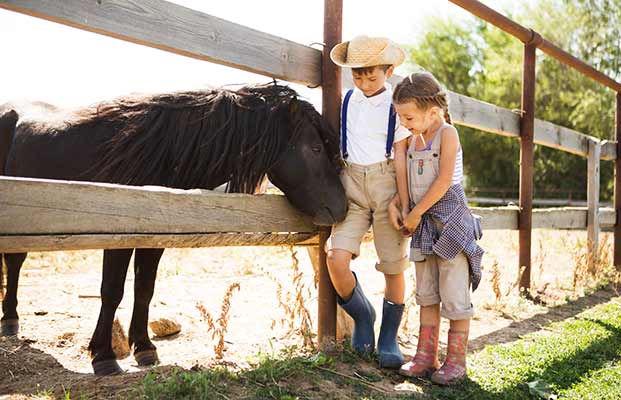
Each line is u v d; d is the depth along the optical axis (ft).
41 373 9.63
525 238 16.71
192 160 9.11
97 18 7.26
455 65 88.38
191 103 9.24
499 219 15.87
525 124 16.88
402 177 8.95
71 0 7.04
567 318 13.85
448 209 8.71
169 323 12.19
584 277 18.57
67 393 7.44
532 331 12.48
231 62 8.80
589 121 70.03
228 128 9.14
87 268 20.39
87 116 9.57
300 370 8.49
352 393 8.10
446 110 9.13
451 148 8.60
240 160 9.09
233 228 8.78
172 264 21.16
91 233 7.13
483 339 11.71
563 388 8.75
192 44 8.28
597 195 20.31
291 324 11.80
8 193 6.38
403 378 8.95
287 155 9.14
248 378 8.07
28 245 6.54
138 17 7.66
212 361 9.32
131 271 19.42
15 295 12.35
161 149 9.02
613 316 13.97
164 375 8.19
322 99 10.28
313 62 10.21
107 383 8.31
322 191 9.14
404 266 9.55
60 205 6.81
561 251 26.63
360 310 9.67
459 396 8.26
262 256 23.82
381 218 9.37
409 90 8.28
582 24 73.10
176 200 8.00
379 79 9.16
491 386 8.65
